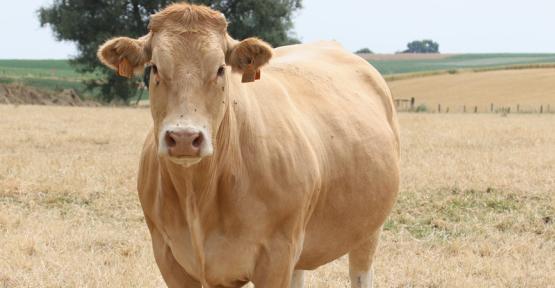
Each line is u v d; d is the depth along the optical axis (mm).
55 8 56438
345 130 6172
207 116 4547
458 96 67500
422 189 12695
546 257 9242
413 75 86250
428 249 9352
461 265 8773
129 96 55375
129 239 9352
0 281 7680
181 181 4898
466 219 11008
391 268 8453
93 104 52250
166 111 4527
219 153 4922
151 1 54031
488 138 21750
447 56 143375
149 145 5406
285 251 5223
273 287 5203
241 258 5125
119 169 13953
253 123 5234
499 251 9391
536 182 13539
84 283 7645
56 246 8914
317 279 8047
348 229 6137
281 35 56469
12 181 12312
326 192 5789
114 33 54906
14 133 20406
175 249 5242
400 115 39469
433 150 18141
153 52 4652
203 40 4605
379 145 6504
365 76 7375
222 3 55188
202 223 5039
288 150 5309
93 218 10422
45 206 11102
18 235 9156
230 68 5105
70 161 14773
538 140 21219
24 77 75812
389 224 10633
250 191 5094
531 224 10797
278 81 6070
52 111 33031
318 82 6539
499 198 12164
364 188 6168
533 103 60781
